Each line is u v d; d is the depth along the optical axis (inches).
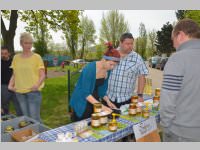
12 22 286.0
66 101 250.8
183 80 55.3
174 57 57.3
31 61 118.0
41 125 103.4
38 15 336.8
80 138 73.3
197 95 55.7
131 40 112.0
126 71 114.5
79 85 90.4
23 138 89.8
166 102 56.8
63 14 335.3
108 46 84.7
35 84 118.7
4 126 108.8
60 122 177.8
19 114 155.2
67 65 753.6
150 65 664.4
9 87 124.6
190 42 57.6
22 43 115.5
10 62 149.3
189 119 56.8
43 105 230.5
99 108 82.6
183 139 58.3
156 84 340.2
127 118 92.5
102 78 88.8
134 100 103.9
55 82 409.1
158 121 101.3
